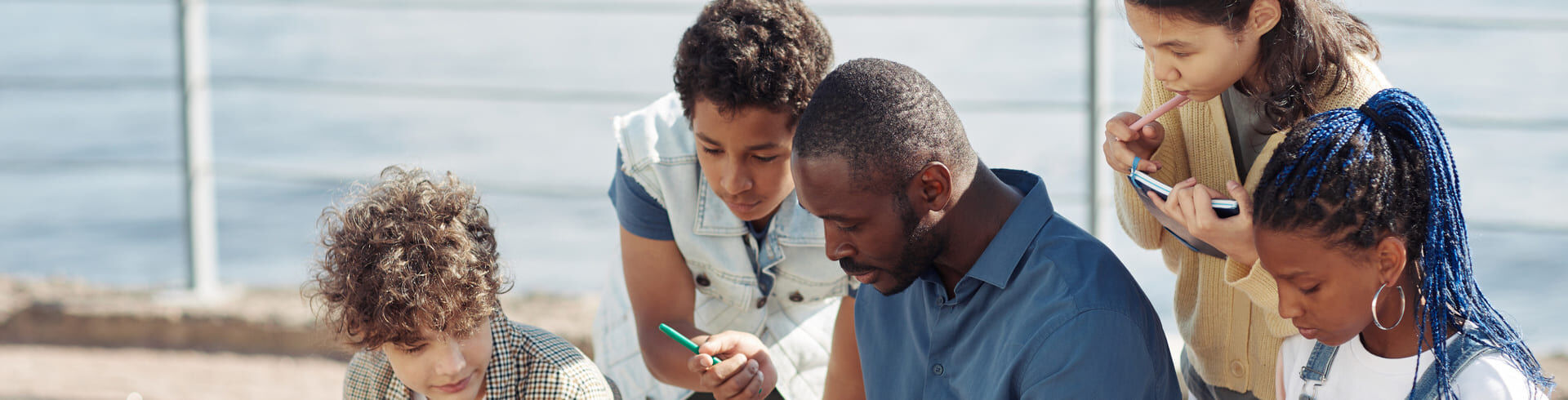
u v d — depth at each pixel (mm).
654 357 2264
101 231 7129
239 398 4062
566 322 4363
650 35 14812
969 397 1763
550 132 10172
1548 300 5699
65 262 6609
